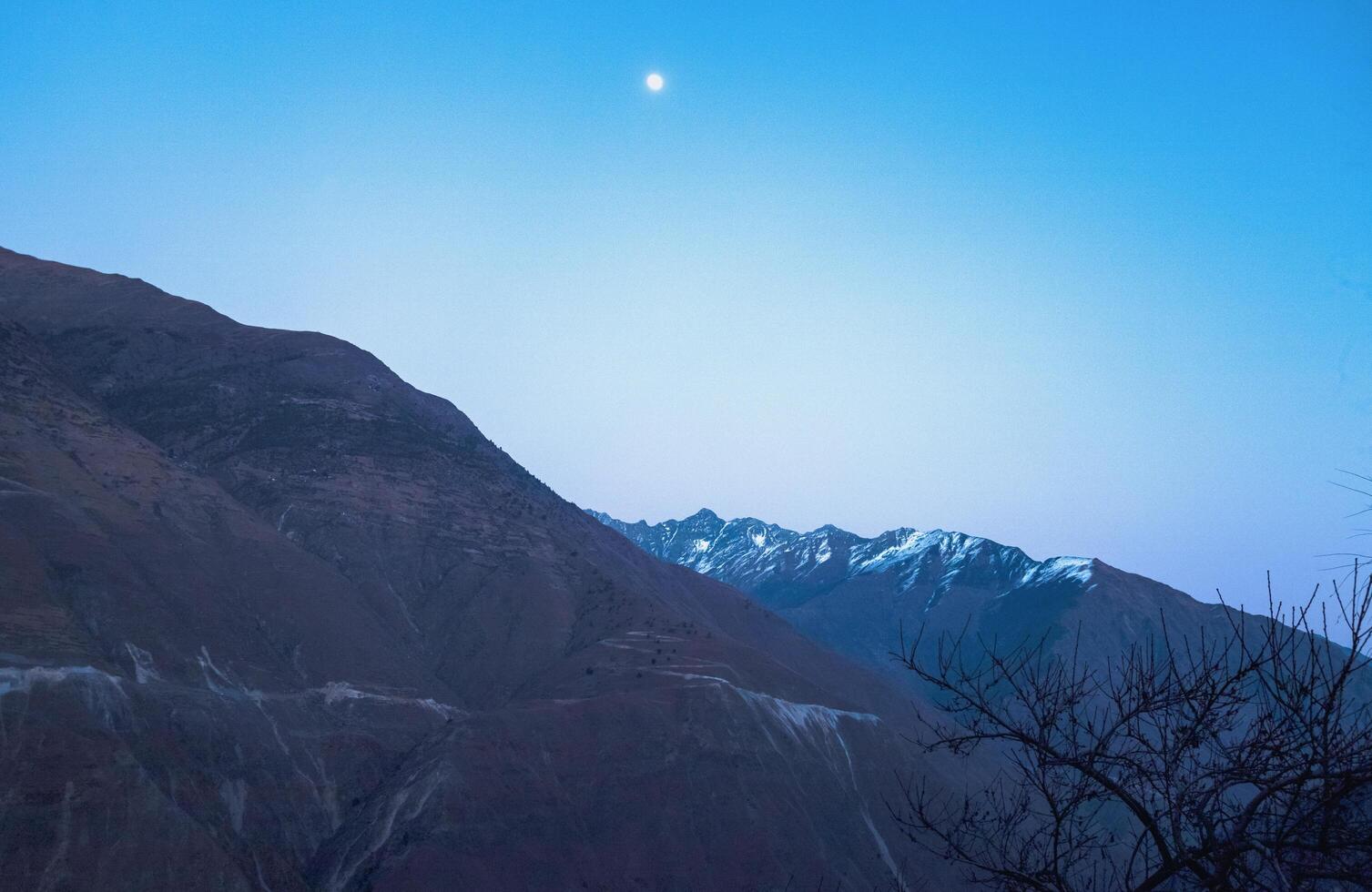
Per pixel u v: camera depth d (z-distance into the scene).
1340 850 5.58
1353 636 5.74
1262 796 5.90
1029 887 6.59
